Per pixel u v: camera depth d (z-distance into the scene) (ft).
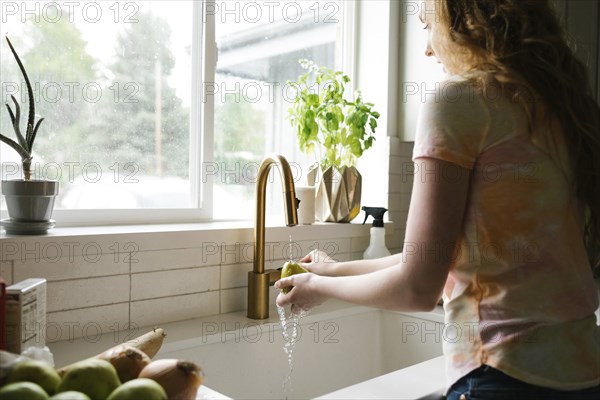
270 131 6.21
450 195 2.58
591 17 6.63
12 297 2.73
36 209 3.73
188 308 4.48
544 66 2.66
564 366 2.48
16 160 4.27
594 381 2.52
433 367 3.78
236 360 4.22
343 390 3.29
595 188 2.77
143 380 2.15
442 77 6.09
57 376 2.24
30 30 4.29
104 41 4.70
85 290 3.87
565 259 2.59
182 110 5.24
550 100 2.64
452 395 2.68
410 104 6.40
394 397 3.17
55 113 4.44
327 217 5.99
